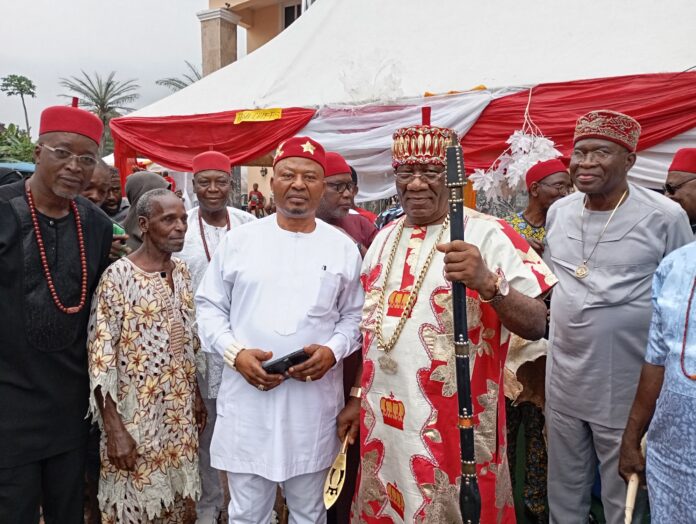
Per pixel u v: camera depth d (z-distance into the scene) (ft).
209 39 48.80
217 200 12.15
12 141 58.85
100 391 8.03
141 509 8.27
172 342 8.62
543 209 12.36
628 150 8.56
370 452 7.38
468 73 18.29
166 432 8.53
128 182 13.43
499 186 16.35
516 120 16.11
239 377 7.83
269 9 55.67
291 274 7.87
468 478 6.14
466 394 6.16
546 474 11.17
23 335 7.55
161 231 8.55
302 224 8.16
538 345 8.98
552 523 9.58
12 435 7.59
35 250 7.60
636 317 8.43
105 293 8.06
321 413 7.89
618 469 7.88
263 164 21.79
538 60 17.58
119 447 8.01
